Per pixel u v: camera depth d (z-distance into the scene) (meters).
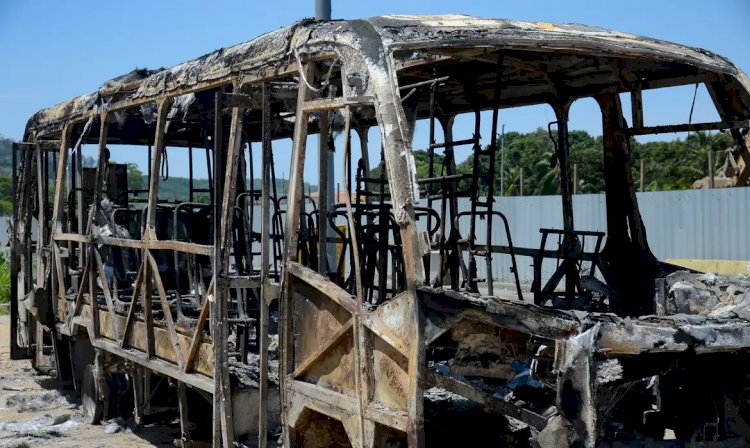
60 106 9.15
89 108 8.29
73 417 8.66
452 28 4.74
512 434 5.02
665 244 16.94
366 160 7.96
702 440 4.24
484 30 4.77
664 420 4.74
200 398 6.82
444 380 3.99
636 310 6.14
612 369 3.88
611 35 5.40
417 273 4.02
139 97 7.23
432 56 5.61
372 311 4.38
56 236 9.02
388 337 4.19
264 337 5.41
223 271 5.68
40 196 9.77
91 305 8.10
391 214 6.46
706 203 16.39
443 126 7.73
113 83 7.79
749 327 4.12
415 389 3.94
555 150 6.93
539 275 6.57
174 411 7.85
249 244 7.28
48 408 9.11
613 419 4.92
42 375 10.70
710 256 16.28
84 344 8.94
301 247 6.61
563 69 6.25
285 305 5.11
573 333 3.94
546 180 23.48
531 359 4.39
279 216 7.47
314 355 4.88
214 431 5.66
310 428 5.09
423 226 10.23
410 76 6.44
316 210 6.68
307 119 5.04
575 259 6.63
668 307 5.80
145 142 9.78
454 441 5.05
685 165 29.86
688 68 5.94
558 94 6.77
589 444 3.77
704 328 4.02
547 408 4.71
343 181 4.60
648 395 5.16
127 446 7.56
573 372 3.84
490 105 7.33
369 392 4.38
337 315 4.71
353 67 4.58
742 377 4.28
